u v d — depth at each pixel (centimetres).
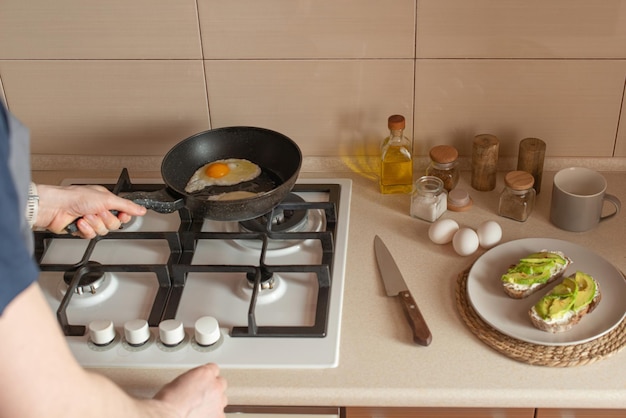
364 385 121
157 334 131
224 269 136
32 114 171
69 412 89
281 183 157
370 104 163
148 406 102
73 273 141
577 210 146
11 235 77
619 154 165
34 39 161
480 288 136
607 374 121
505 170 169
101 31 159
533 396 119
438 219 156
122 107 169
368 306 136
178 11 155
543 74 156
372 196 164
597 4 147
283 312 135
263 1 153
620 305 130
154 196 141
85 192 134
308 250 149
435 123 165
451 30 153
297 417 127
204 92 165
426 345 127
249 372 124
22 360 82
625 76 154
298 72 160
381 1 151
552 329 125
